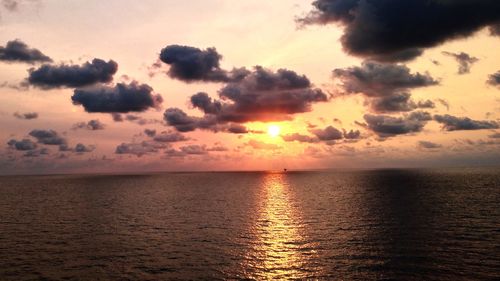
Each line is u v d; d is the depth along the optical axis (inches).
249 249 1606.8
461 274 1206.9
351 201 3314.5
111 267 1358.3
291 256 1480.1
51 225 2261.3
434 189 4306.1
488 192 3804.1
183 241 1780.3
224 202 3553.2
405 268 1280.8
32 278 1241.4
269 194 4431.6
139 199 3951.8
